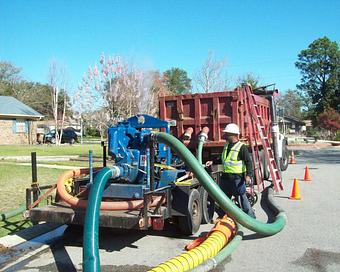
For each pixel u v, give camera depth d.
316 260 6.14
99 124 40.31
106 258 6.43
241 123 11.39
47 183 12.77
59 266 6.06
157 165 7.82
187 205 7.32
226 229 6.92
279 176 12.50
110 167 6.78
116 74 35.69
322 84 80.31
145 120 7.99
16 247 6.90
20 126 41.59
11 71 79.12
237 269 5.79
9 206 9.55
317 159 25.69
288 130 83.81
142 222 6.32
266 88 16.56
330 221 8.51
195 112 11.52
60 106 68.25
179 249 6.84
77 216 6.70
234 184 7.94
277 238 7.31
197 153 9.98
